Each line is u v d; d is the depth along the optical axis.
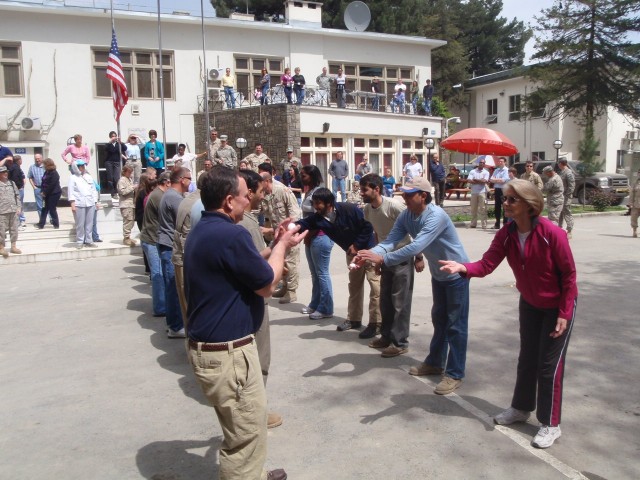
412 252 4.64
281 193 7.64
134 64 22.27
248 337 3.03
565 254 3.69
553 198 12.95
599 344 5.93
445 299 4.98
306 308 7.39
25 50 20.55
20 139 20.53
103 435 4.21
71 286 9.42
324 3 35.69
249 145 21.83
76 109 21.41
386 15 35.41
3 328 7.04
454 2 47.03
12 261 11.62
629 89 25.77
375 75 26.89
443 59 38.91
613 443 3.90
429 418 4.32
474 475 3.52
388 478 3.51
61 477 3.65
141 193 9.89
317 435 4.09
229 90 22.62
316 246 6.96
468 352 5.77
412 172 18.86
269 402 4.67
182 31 22.88
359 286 6.53
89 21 21.36
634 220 13.88
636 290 8.27
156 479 3.61
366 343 6.14
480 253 11.77
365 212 6.18
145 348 6.20
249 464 3.04
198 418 4.48
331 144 22.53
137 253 12.80
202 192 3.08
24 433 4.27
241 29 23.86
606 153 30.95
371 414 4.42
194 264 2.96
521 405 4.16
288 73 21.33
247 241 2.95
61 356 5.98
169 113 22.92
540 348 3.91
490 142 13.90
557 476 3.50
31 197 20.70
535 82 27.83
